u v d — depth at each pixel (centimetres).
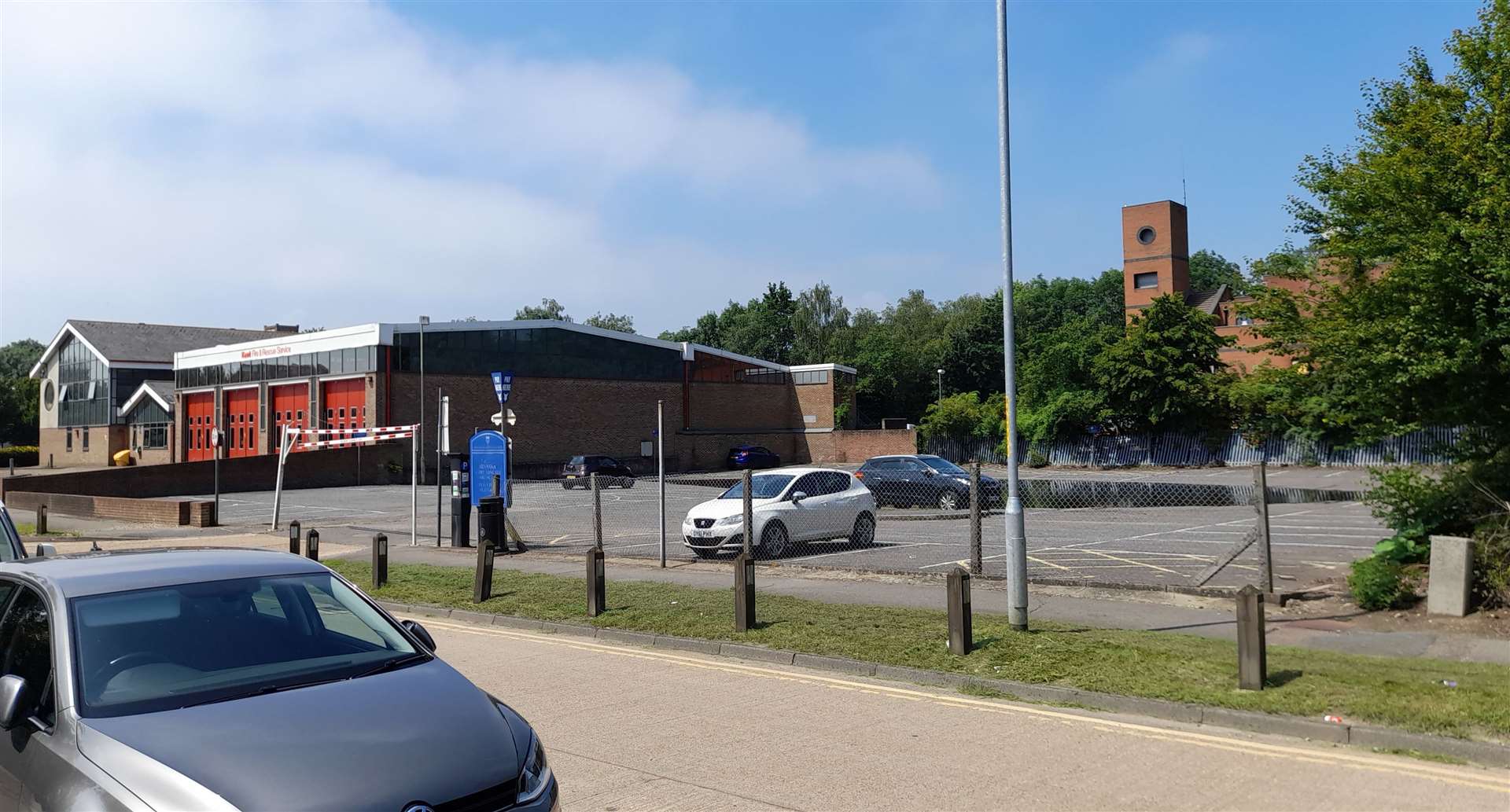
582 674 930
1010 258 1025
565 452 5356
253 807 349
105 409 6556
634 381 5762
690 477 4719
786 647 984
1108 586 1220
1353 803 553
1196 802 559
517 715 460
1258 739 685
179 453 5719
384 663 481
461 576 1551
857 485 1833
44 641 451
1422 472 1206
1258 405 4384
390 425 4656
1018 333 8612
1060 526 2105
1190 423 4803
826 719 754
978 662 894
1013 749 669
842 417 6800
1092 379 5247
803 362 10044
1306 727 686
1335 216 1202
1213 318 4903
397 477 4634
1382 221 1130
